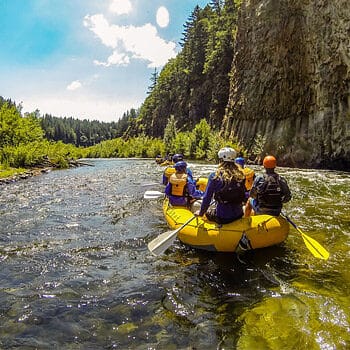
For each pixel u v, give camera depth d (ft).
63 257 15.79
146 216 23.53
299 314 9.95
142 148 166.20
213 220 15.51
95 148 230.48
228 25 147.64
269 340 8.75
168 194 19.93
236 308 10.57
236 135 98.78
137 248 16.80
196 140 116.67
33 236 19.42
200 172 57.67
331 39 63.36
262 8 89.25
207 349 8.55
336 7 61.46
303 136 73.10
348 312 9.91
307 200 27.20
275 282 12.32
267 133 83.41
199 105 168.76
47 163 82.07
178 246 16.55
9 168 64.54
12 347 8.89
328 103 66.08
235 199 14.88
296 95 75.97
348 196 28.91
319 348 8.26
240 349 8.45
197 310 10.57
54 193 36.04
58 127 507.71
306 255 14.88
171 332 9.41
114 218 23.26
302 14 73.87
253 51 93.30
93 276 13.47
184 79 195.62
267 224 15.05
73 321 10.14
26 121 108.78
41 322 10.12
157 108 232.73
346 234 17.57
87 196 33.22
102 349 8.75
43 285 12.71
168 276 13.23
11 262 15.28
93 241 18.15
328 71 65.10
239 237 14.65
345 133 61.98
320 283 12.05
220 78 142.82
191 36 192.03
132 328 9.69
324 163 66.64
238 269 13.67
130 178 49.57
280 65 80.84
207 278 12.93
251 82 93.35
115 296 11.67
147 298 11.46
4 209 27.66
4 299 11.61
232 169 14.87
